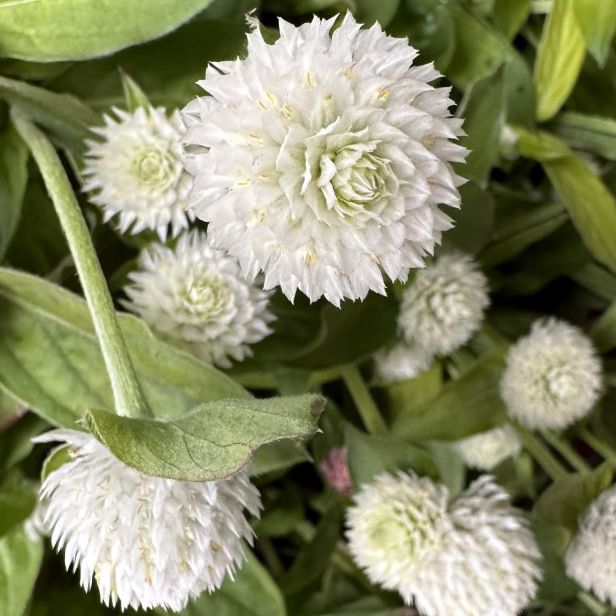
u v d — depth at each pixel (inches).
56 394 6.5
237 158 5.3
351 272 5.4
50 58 6.4
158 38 6.6
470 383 7.2
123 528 5.5
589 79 7.3
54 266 6.9
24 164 6.6
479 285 7.1
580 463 7.3
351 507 7.2
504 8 7.0
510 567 6.8
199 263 6.6
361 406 7.2
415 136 5.3
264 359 6.9
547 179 7.6
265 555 7.9
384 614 7.6
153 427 5.3
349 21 5.4
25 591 7.1
